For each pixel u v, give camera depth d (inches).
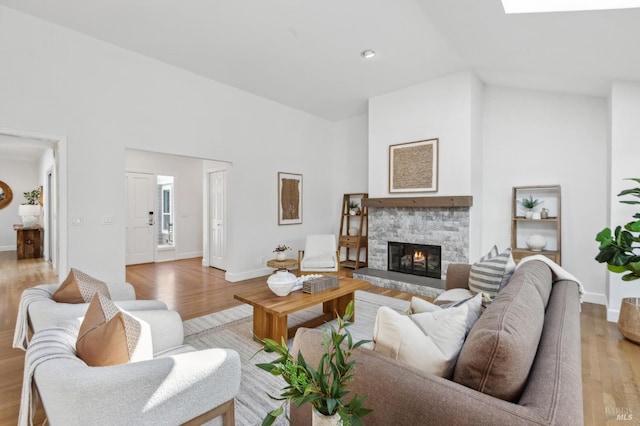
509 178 175.3
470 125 166.2
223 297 162.7
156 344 68.9
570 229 158.7
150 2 114.6
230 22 126.7
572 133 158.4
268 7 117.1
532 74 144.8
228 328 121.0
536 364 38.9
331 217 262.1
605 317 132.6
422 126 184.2
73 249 135.0
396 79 179.9
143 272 224.1
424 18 121.9
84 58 136.1
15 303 147.1
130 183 253.4
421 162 184.1
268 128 213.0
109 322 47.9
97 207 140.8
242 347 104.7
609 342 108.6
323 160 254.5
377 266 208.7
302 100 214.2
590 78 130.6
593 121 153.3
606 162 148.2
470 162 166.4
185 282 194.7
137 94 151.6
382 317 48.3
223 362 51.0
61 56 130.3
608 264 109.7
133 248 255.3
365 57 154.3
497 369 35.9
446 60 156.6
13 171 310.3
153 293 170.2
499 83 173.8
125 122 148.0
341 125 258.4
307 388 31.6
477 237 176.7
